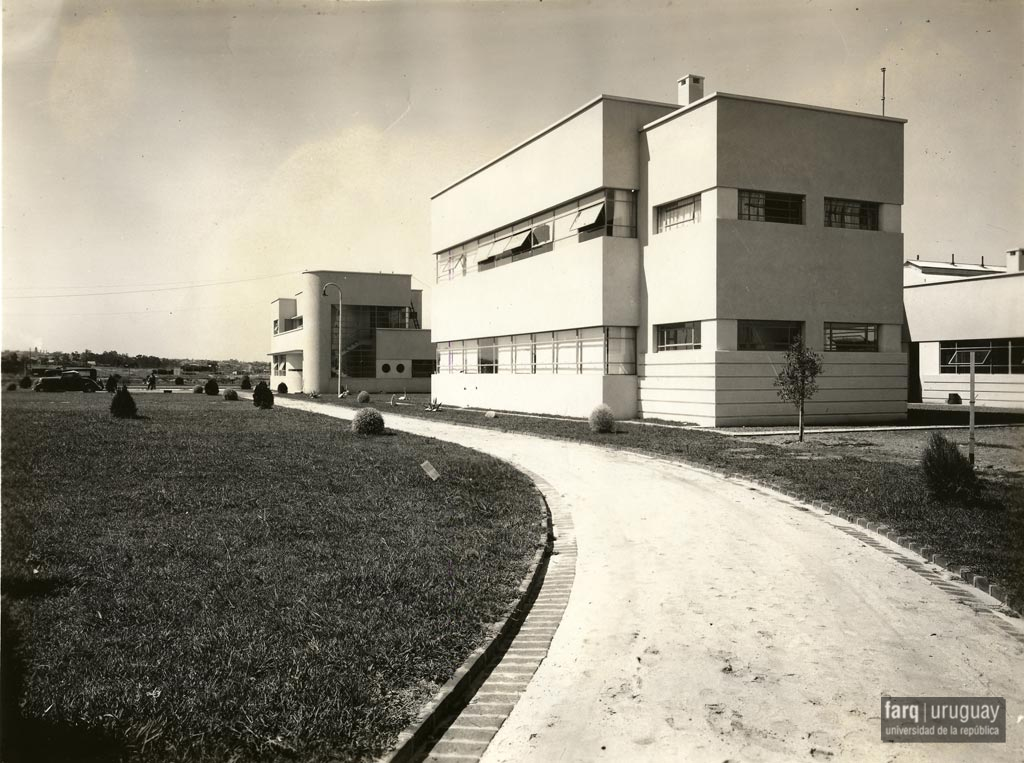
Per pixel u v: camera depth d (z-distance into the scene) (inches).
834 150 1031.0
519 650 255.0
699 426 993.5
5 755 171.5
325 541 364.8
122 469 555.5
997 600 297.4
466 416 1277.1
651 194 1100.5
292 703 193.5
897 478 544.1
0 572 297.7
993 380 1424.7
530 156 1316.4
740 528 423.5
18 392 1803.6
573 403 1202.0
